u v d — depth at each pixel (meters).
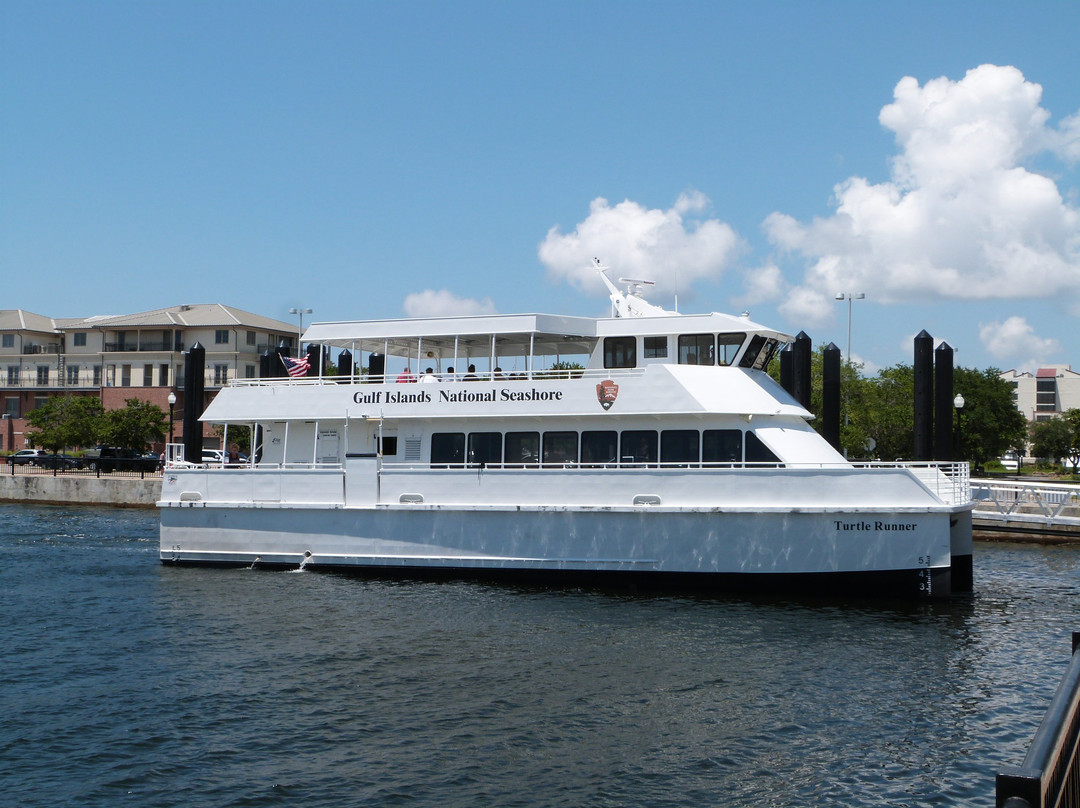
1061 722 6.41
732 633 21.11
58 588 26.75
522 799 13.05
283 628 21.75
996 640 20.98
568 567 25.17
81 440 69.81
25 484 58.38
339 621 22.28
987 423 76.38
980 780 13.70
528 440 26.66
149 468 65.19
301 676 18.25
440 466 27.06
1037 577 30.58
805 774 13.88
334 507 27.25
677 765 14.15
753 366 26.70
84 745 14.91
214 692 17.36
